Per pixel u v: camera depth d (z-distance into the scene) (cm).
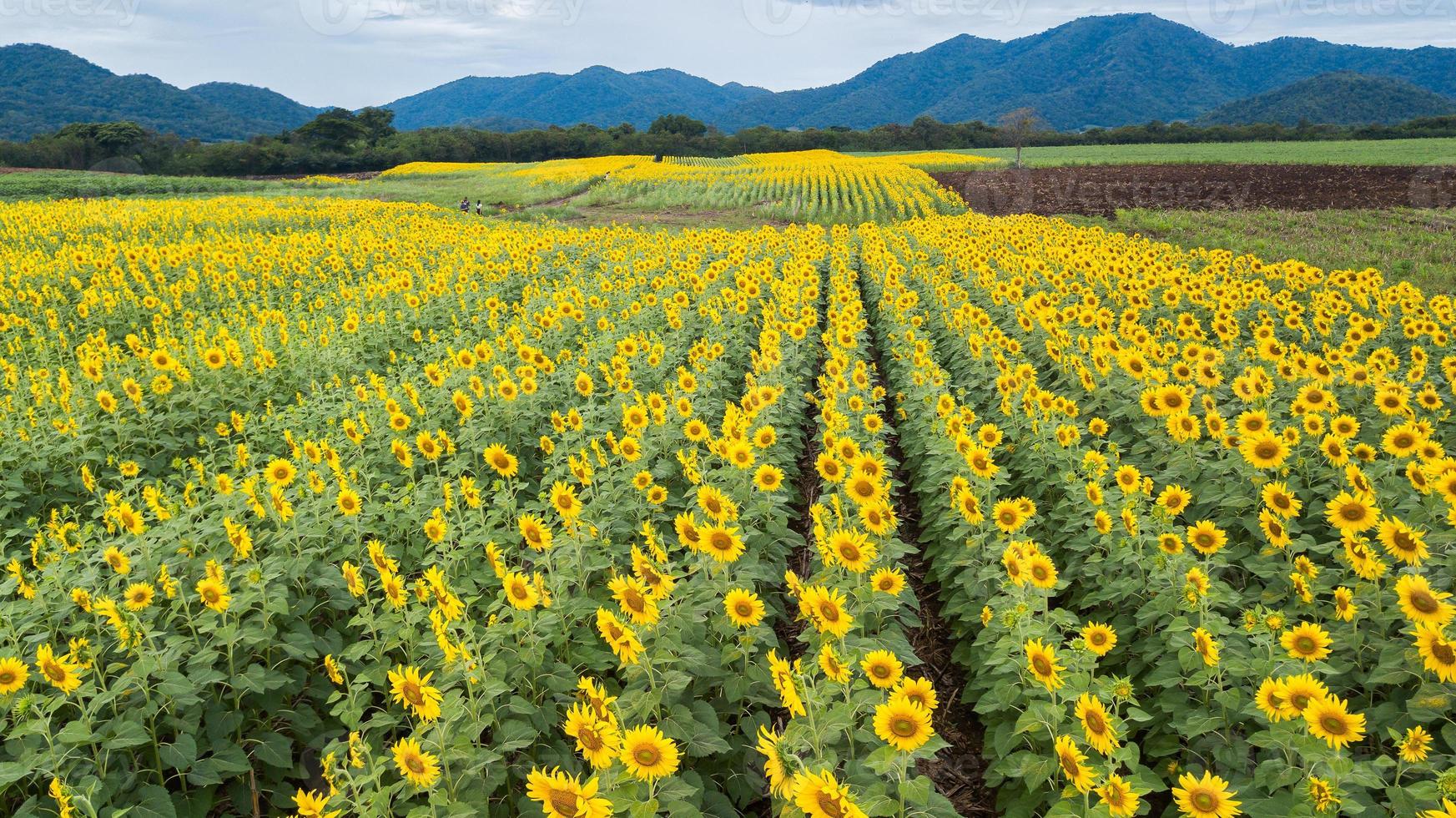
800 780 316
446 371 1108
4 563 633
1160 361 1025
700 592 521
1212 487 681
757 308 1667
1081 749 413
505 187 6431
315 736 521
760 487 635
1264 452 609
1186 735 450
